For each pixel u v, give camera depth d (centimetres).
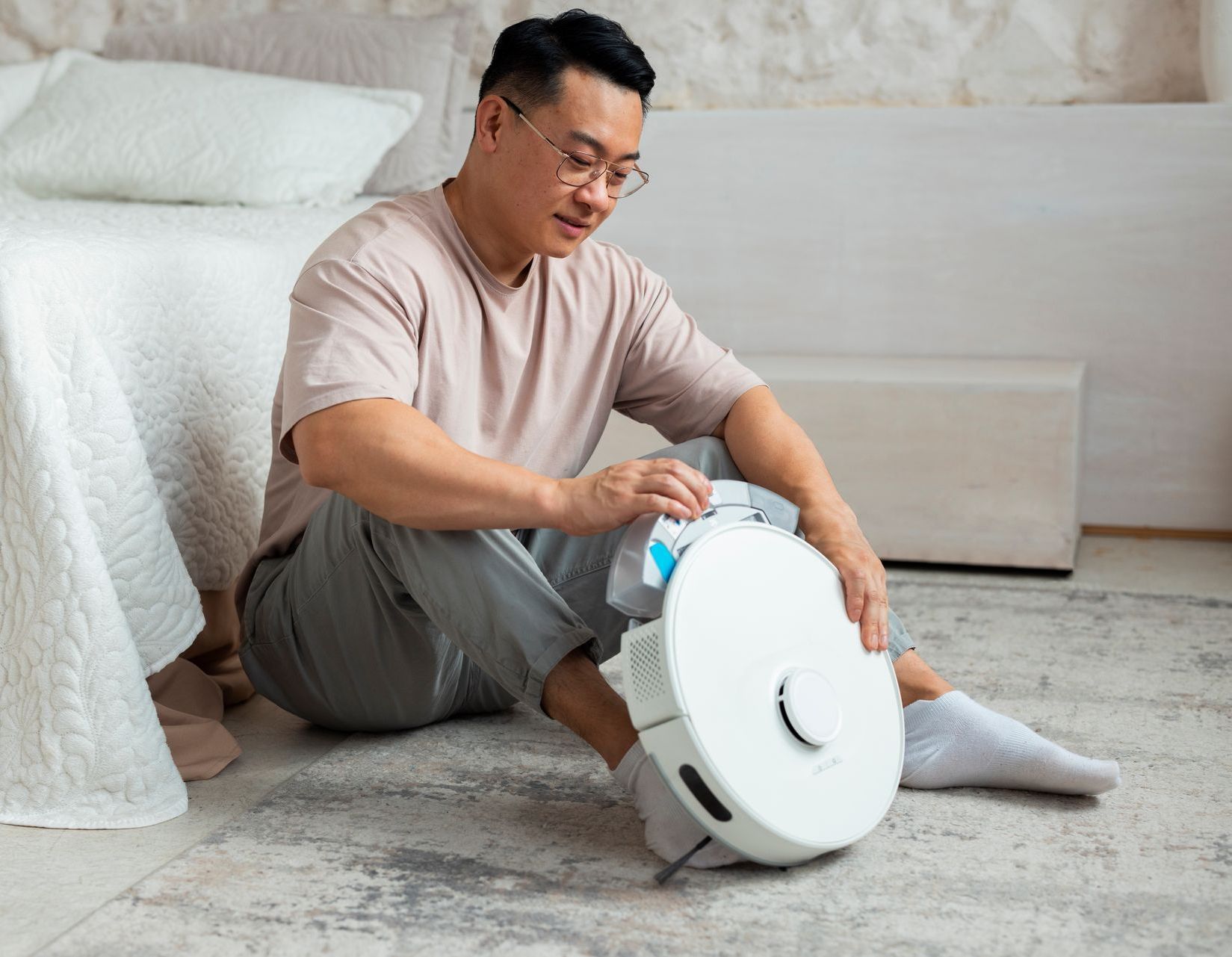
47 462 131
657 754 111
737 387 151
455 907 113
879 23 279
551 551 141
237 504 174
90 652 131
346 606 142
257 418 181
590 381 152
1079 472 249
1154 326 259
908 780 139
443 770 146
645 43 290
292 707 158
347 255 134
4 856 125
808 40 283
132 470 141
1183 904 113
